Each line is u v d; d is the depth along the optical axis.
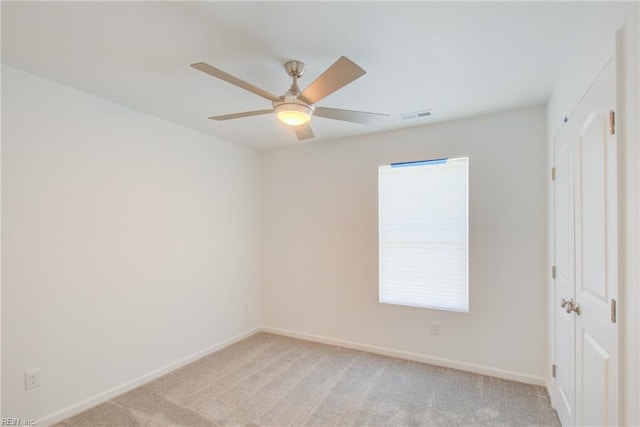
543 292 2.66
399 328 3.26
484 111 2.78
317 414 2.27
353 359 3.21
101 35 1.67
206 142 3.40
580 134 1.64
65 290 2.24
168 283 2.96
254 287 4.03
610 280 1.26
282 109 1.81
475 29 1.62
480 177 2.90
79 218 2.32
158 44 1.76
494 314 2.83
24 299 2.04
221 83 2.22
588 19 1.51
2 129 1.96
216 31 1.64
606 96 1.29
